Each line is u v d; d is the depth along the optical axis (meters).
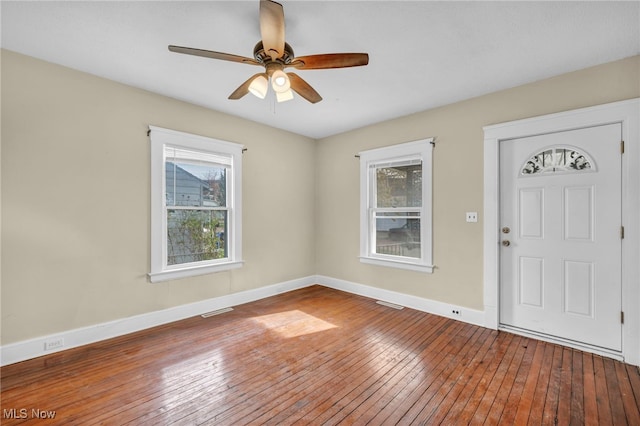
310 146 4.70
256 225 3.93
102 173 2.68
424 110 3.48
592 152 2.47
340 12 1.82
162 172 3.05
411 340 2.69
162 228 3.06
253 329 2.93
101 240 2.67
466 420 1.67
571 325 2.57
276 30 1.57
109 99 2.72
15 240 2.26
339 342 2.65
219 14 1.85
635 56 2.28
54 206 2.43
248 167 3.84
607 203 2.41
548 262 2.69
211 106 3.38
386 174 3.91
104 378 2.06
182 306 3.20
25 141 2.30
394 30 2.00
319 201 4.73
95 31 2.02
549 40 2.11
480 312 3.03
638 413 1.71
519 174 2.84
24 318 2.30
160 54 2.31
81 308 2.57
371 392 1.92
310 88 2.23
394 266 3.75
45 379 2.04
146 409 1.75
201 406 1.78
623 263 2.33
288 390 1.94
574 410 1.75
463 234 3.16
